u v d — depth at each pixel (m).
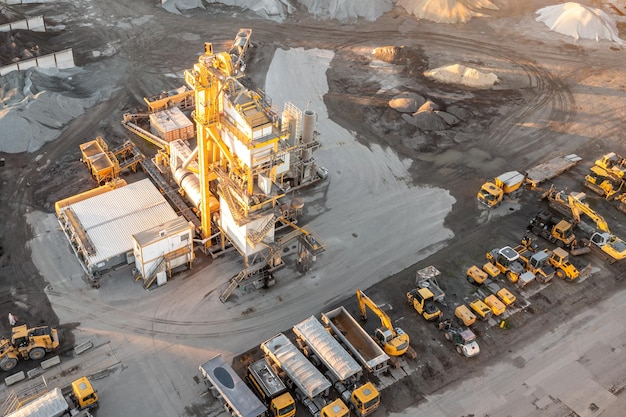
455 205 65.44
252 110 48.31
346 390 46.50
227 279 54.94
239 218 50.53
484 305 53.53
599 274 59.34
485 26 100.81
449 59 90.56
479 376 48.97
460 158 72.00
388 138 73.75
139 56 84.31
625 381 49.31
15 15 86.81
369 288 55.53
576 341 52.50
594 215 61.66
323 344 47.97
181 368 47.44
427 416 45.69
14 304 51.16
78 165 65.50
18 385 45.41
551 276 57.41
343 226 61.69
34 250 56.09
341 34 94.75
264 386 44.47
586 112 81.56
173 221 53.94
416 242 60.66
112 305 51.78
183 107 74.44
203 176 52.69
